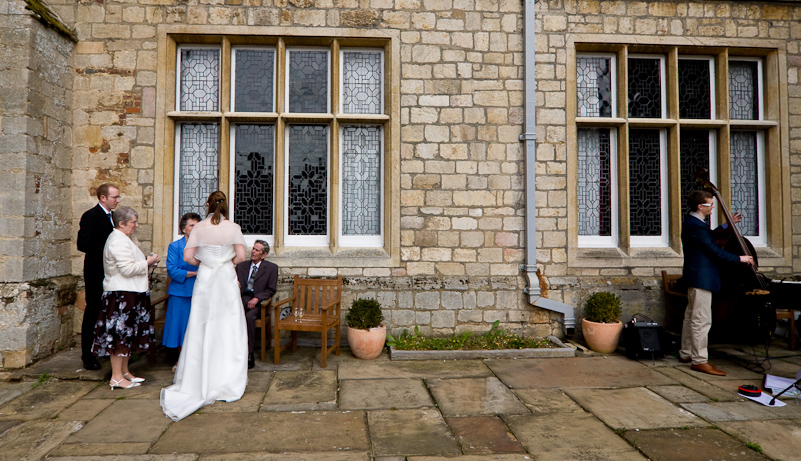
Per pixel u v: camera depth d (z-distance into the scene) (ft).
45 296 13.98
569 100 17.17
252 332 13.84
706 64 18.40
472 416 10.59
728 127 17.81
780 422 10.30
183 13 16.15
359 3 16.62
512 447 9.12
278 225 16.55
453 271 16.80
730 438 9.55
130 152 16.01
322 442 9.25
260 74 17.08
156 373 13.38
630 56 18.10
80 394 11.71
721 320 14.94
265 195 17.11
